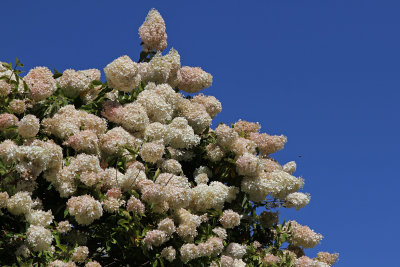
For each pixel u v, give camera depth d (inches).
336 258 229.0
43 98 182.7
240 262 197.3
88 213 156.7
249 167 198.2
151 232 167.2
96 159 168.9
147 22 244.2
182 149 212.5
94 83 200.7
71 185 165.8
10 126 166.2
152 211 174.7
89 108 196.1
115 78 193.9
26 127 162.4
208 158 210.7
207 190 186.5
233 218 190.5
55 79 201.9
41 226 153.3
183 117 209.5
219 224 201.5
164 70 221.9
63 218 173.6
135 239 171.2
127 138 184.5
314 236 218.2
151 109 200.1
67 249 163.5
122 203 171.9
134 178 173.5
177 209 178.7
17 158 153.6
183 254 171.8
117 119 191.5
